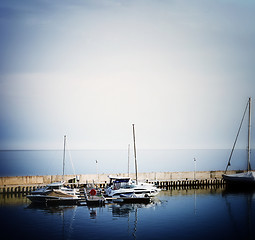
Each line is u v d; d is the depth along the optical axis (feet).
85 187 192.85
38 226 124.88
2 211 145.07
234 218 135.74
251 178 192.95
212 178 219.41
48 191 158.30
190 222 130.21
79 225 126.00
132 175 204.95
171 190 197.98
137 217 136.98
